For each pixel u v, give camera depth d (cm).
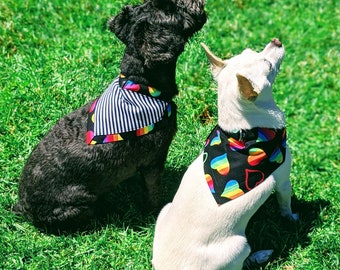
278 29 241
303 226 173
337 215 176
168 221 156
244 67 148
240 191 151
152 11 155
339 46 238
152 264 163
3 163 182
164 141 165
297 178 188
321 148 209
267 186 154
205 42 218
